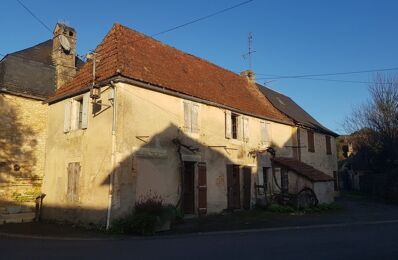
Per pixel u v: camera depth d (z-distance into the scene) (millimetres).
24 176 15664
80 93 15078
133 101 13875
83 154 14414
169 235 11844
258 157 20359
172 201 14773
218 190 17266
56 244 10055
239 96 20922
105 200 13039
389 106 30156
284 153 23156
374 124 31094
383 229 12273
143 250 8703
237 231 12523
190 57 20188
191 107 16328
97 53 16219
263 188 20062
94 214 13391
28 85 16375
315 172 22250
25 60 17188
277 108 24344
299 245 9031
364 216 17203
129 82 13742
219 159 17562
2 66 16297
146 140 14078
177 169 15188
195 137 16297
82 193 14078
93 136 14102
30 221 15398
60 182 15281
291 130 24516
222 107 18031
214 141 17375
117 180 12938
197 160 16219
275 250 8352
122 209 12945
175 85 15844
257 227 13484
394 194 25875
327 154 29656
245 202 18891
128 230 12234
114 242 10375
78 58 20031
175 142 15164
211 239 10516
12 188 15242
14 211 15148
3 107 15336
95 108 14234
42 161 16312
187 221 14891
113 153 13078
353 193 35469
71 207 14469
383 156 30922
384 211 19703
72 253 8445
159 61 16891
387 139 29625
